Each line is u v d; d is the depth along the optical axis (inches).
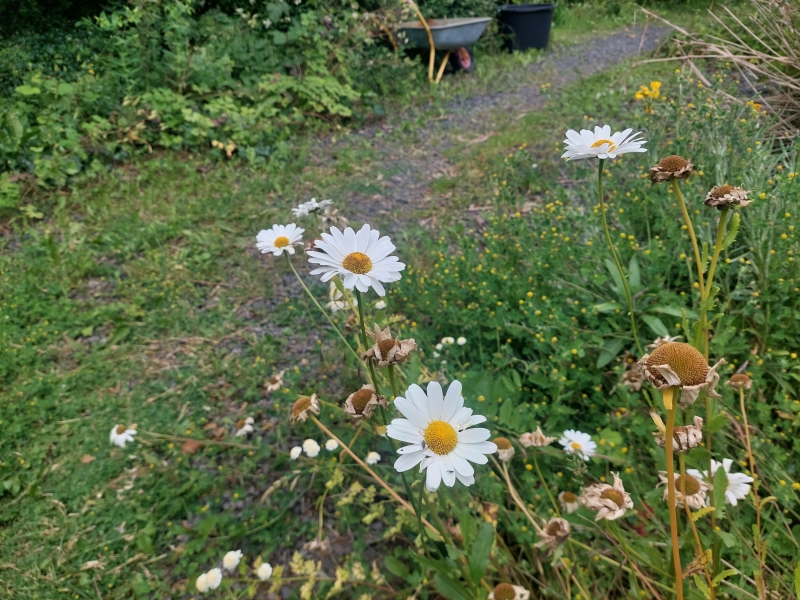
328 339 117.7
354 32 261.3
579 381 89.9
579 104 213.0
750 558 58.4
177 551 79.1
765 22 195.2
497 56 330.6
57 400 105.3
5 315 124.3
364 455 88.5
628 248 104.4
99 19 237.6
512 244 119.5
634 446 77.9
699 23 286.8
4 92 214.7
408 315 117.5
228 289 136.6
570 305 102.9
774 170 129.5
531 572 66.6
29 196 173.3
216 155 197.3
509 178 168.2
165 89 206.1
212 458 92.9
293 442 94.5
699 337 60.5
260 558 72.2
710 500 55.2
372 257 54.5
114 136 194.7
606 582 63.5
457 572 60.4
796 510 69.4
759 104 162.6
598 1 437.4
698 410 73.5
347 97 244.8
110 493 88.8
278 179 184.9
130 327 123.6
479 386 84.7
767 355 84.5
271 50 241.8
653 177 60.7
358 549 76.5
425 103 261.6
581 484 64.3
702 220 103.1
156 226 157.2
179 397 106.3
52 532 83.7
